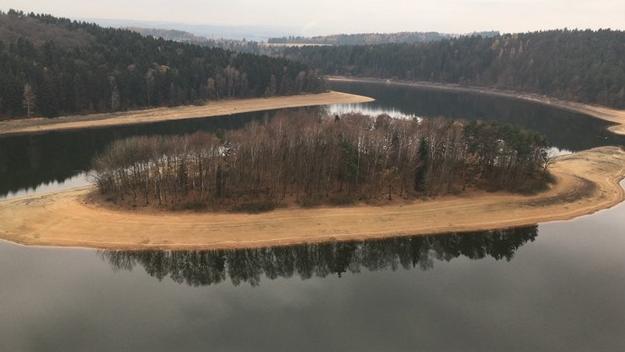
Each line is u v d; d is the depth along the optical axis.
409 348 52.59
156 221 79.94
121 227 78.31
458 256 76.19
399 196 91.81
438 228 83.75
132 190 88.69
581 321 58.25
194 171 90.88
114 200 85.88
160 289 64.31
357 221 83.44
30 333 54.03
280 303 61.50
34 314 57.53
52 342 52.53
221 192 86.31
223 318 57.84
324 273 70.50
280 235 78.69
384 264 73.31
